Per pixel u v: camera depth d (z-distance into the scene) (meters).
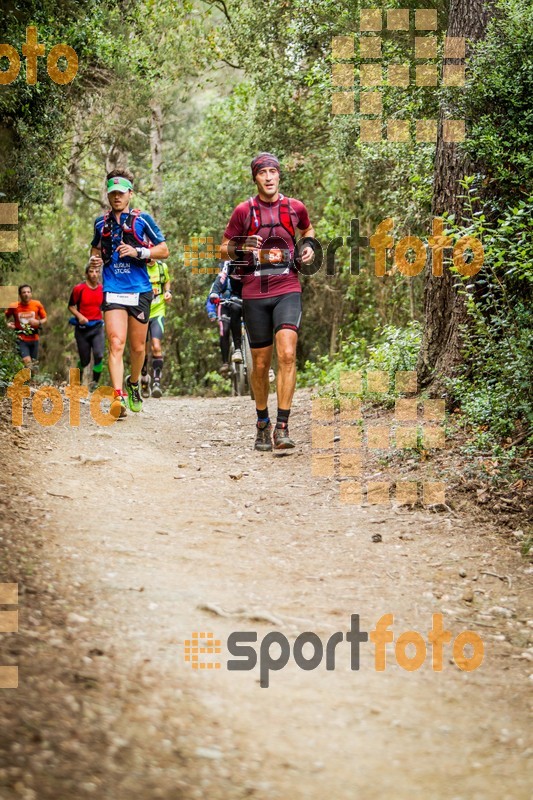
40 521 7.74
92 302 19.86
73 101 22.12
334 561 7.74
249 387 21.30
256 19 27.11
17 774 4.04
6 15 17.08
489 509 9.00
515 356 10.29
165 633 5.86
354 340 24.62
